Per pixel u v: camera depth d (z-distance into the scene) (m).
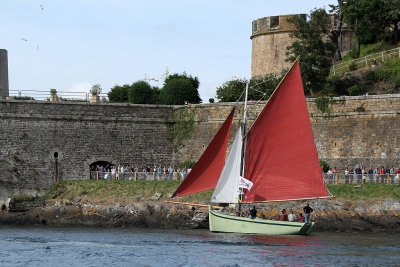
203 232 49.94
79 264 35.56
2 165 63.44
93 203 58.34
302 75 69.31
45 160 64.75
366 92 68.00
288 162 46.09
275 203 53.88
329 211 52.12
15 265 35.41
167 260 36.53
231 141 65.94
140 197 57.97
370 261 36.44
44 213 58.59
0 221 60.25
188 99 72.81
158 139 69.06
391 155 58.59
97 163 67.44
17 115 64.44
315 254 38.47
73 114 66.31
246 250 39.69
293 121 45.94
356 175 54.84
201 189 46.94
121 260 36.53
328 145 61.88
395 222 50.81
